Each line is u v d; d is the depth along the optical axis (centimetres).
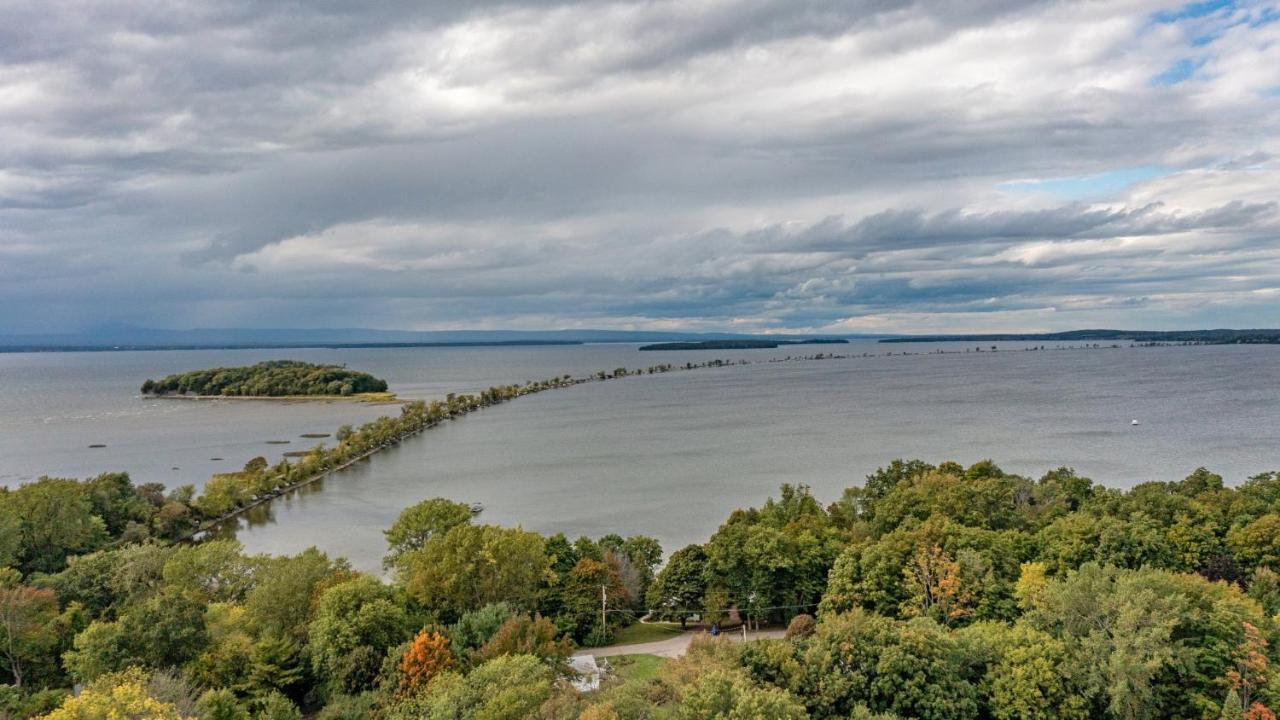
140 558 11712
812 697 7750
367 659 8631
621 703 6888
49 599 9825
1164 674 7681
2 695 7619
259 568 11512
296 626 9819
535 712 6781
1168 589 8344
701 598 11794
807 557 11900
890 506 14125
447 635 9119
